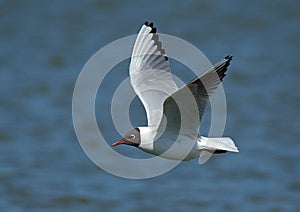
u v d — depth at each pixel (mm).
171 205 14422
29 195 14695
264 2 31062
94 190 15008
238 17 29375
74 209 14023
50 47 25719
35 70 23359
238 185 15539
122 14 29703
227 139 9352
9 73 23047
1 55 24812
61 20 28812
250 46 26172
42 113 19859
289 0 31109
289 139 18281
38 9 30031
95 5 30719
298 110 20328
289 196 15023
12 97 21062
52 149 17359
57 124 19109
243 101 21109
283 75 23328
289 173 16172
